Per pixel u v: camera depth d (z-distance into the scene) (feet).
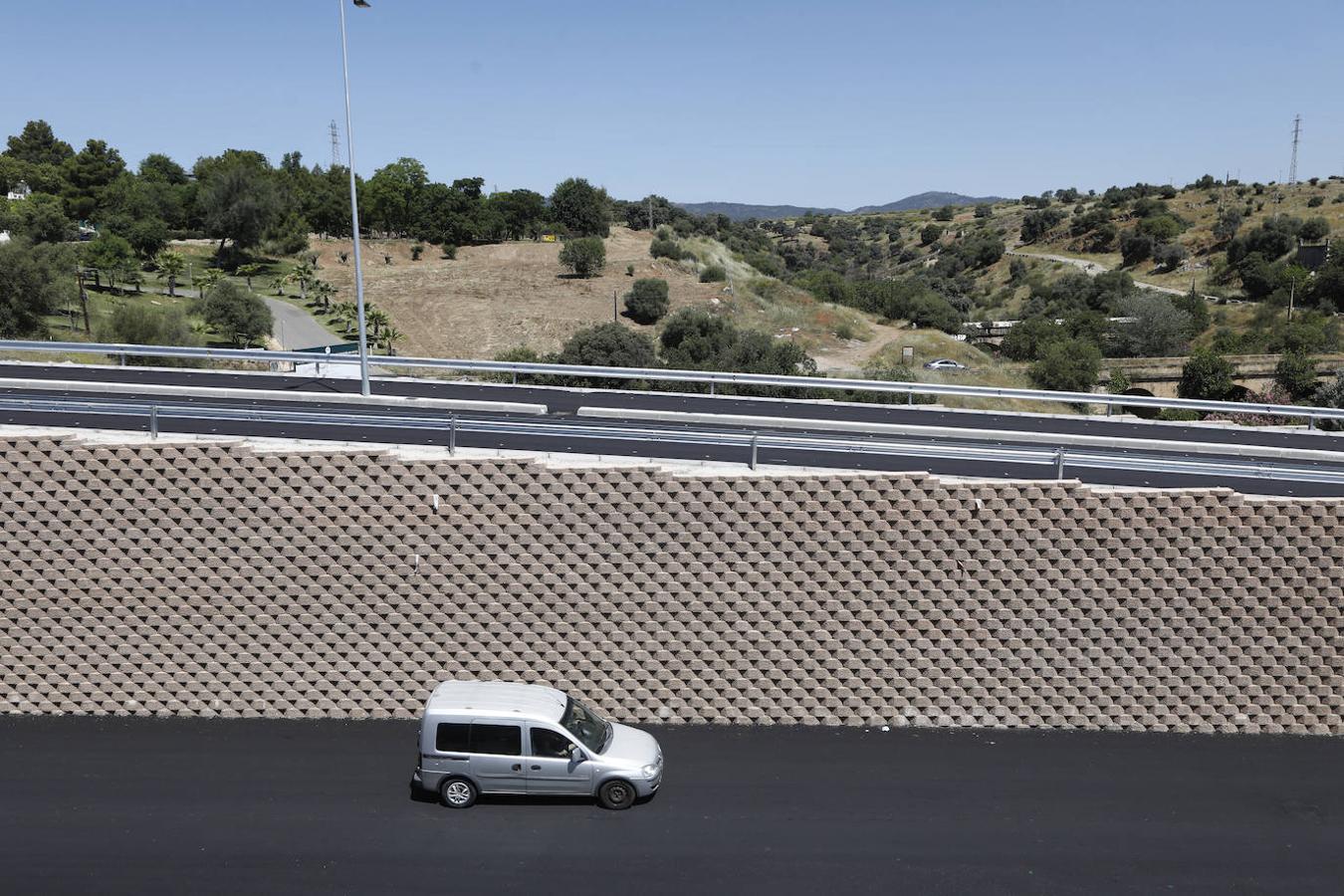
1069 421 78.79
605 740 43.91
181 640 51.42
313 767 46.06
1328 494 56.39
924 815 42.60
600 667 52.06
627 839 40.04
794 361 157.89
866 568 51.01
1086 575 50.78
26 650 51.37
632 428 67.21
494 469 50.16
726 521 50.65
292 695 51.98
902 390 79.00
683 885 37.04
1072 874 38.50
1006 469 59.36
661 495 50.37
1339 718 51.34
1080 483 50.39
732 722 52.37
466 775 41.91
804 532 50.67
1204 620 50.85
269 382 84.28
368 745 48.78
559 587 51.26
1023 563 50.75
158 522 50.47
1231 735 51.67
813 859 38.99
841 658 51.83
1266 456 65.62
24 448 49.39
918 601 51.21
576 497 50.49
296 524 50.57
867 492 50.19
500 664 51.98
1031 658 51.60
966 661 51.70
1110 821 42.47
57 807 41.50
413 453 54.03
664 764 47.06
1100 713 52.03
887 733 51.44
